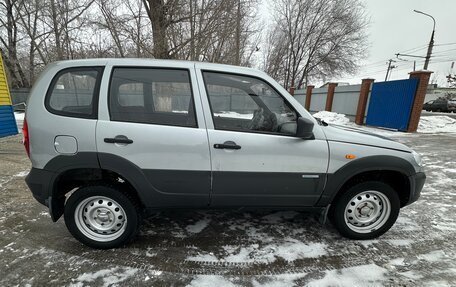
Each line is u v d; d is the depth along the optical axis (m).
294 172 2.59
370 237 2.90
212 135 2.48
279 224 3.21
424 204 3.90
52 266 2.39
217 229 3.07
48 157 2.43
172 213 3.44
